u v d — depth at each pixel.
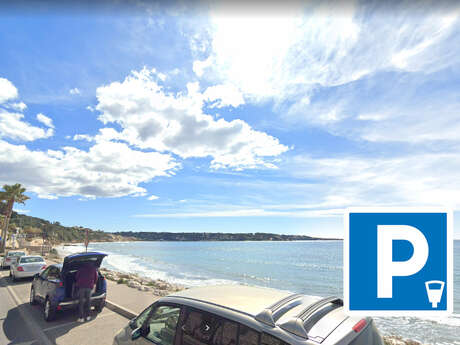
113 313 7.89
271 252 98.25
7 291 11.27
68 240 181.25
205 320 2.97
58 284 7.18
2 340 5.96
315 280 31.53
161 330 3.42
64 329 6.60
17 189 50.41
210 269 41.25
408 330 11.77
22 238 65.88
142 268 39.53
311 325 2.49
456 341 10.38
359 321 2.61
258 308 2.84
